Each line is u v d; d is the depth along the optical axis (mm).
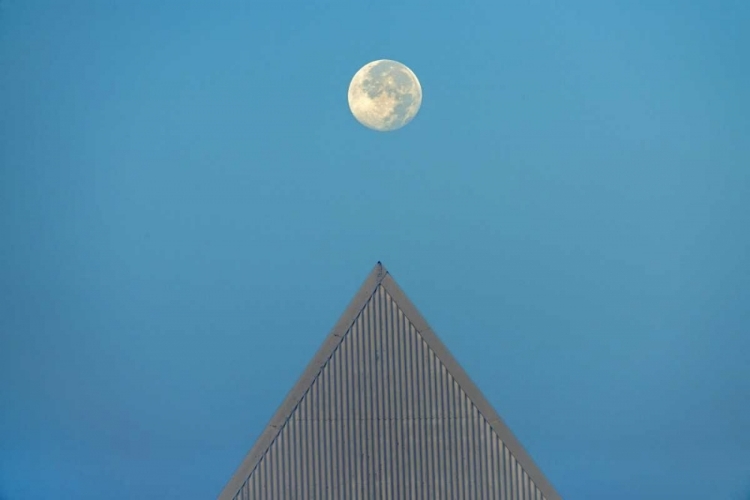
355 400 57844
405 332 58281
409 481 57250
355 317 58500
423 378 57938
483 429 57531
